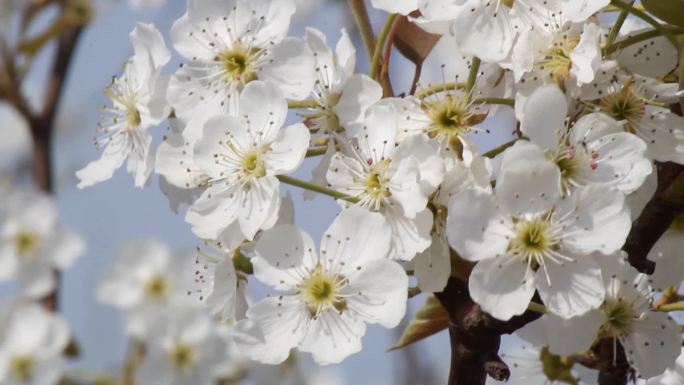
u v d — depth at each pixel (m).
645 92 0.64
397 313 0.63
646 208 0.63
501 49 0.63
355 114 0.64
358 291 0.63
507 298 0.62
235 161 0.64
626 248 0.64
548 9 0.63
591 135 0.62
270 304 0.63
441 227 0.63
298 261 0.63
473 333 0.62
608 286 0.64
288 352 0.63
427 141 0.62
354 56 0.64
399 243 0.63
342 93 0.64
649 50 0.64
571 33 0.63
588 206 0.62
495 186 0.62
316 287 0.63
